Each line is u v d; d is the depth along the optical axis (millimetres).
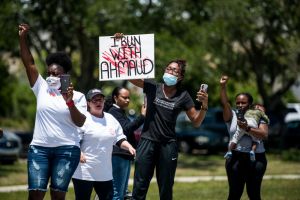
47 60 17766
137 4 61531
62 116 17125
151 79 20422
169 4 62406
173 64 18906
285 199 33000
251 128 21703
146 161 19047
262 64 80125
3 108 110938
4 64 68375
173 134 19141
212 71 67250
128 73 20359
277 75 83688
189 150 73875
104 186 19766
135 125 23359
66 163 17062
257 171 22391
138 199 19141
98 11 59688
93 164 19406
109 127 19750
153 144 19000
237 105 23016
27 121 115438
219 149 73250
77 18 62656
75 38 67000
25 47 17359
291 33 73000
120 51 20453
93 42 64625
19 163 58969
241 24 67562
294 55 78750
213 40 70000
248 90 98438
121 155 22906
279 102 87312
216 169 56406
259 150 22469
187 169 56344
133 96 87625
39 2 60344
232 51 76812
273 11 69250
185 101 19172
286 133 78062
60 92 17375
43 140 17062
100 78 20516
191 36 63656
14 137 57281
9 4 61094
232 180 22328
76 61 82688
